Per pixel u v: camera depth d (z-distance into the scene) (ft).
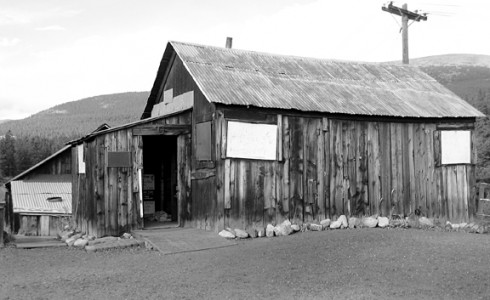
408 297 28.86
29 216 76.79
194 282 32.83
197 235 49.80
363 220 58.29
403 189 61.36
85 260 42.78
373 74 72.02
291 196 55.16
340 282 31.91
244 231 51.01
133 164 54.75
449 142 63.98
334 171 57.88
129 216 54.13
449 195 63.57
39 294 31.14
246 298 29.07
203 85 53.67
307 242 45.03
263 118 54.08
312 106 56.34
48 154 215.51
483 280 32.35
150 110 74.59
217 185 51.47
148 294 30.35
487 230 58.70
